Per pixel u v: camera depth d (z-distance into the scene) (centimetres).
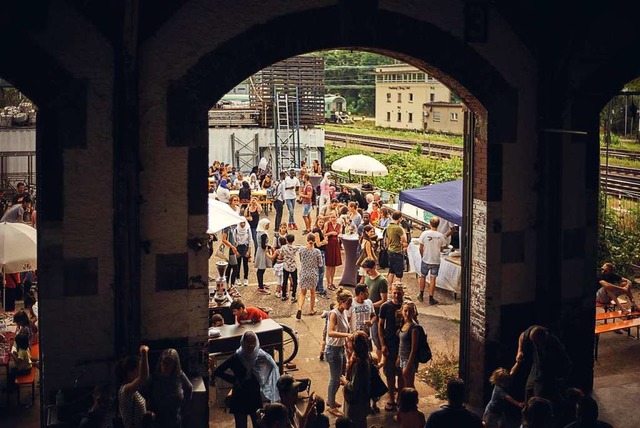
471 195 1130
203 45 947
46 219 907
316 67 3616
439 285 1691
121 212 912
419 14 1040
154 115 935
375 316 1185
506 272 1123
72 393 930
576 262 1164
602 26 1108
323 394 1163
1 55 873
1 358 1127
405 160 4012
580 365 1181
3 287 1555
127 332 927
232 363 960
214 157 3472
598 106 1151
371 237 1745
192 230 962
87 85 902
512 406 923
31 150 2733
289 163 3528
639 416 1098
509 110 1101
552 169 1114
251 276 1877
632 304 1472
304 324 1495
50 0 880
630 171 3631
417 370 1150
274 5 973
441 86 7575
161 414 844
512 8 1079
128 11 865
